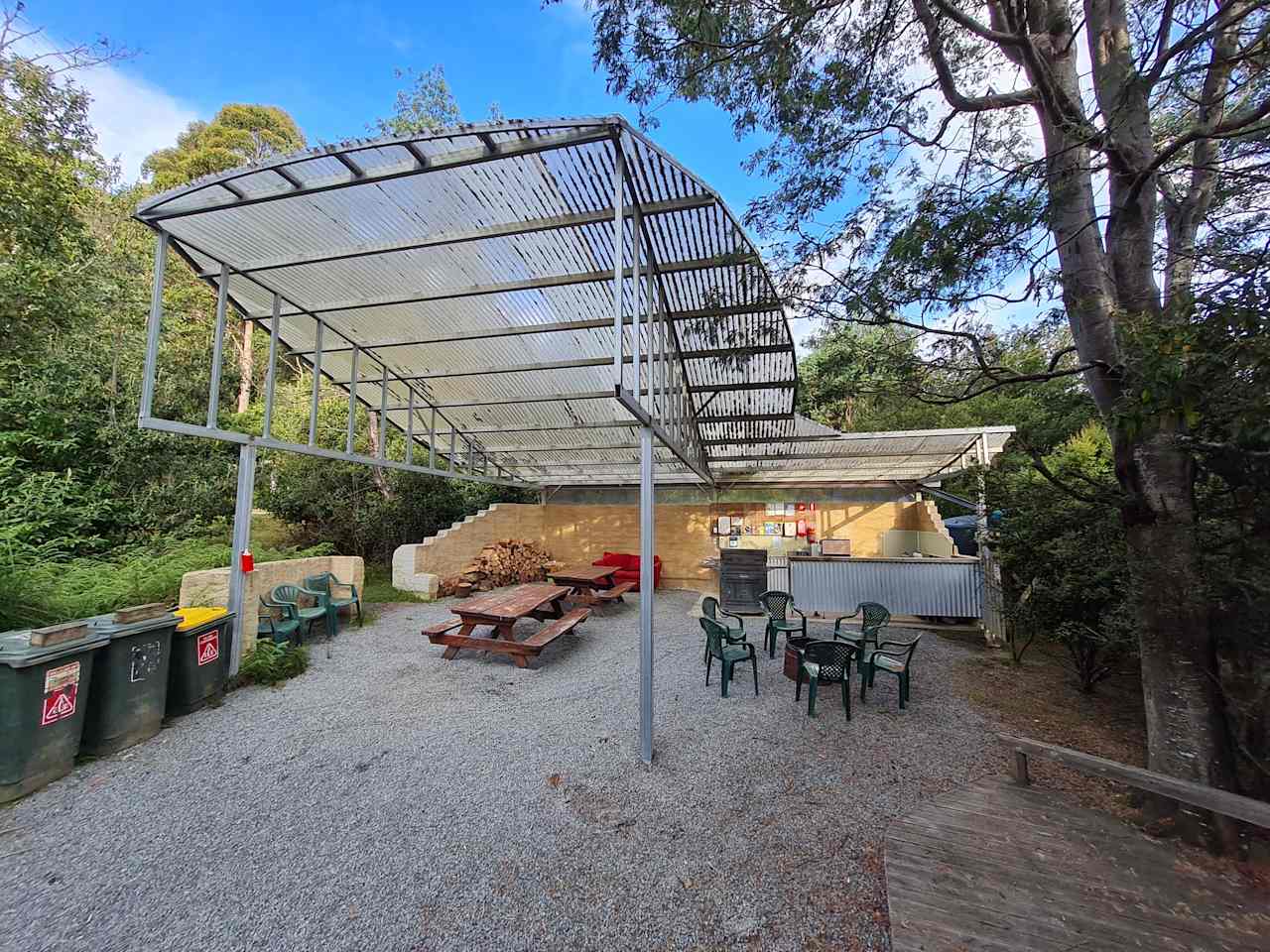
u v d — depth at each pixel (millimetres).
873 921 2197
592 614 8414
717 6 3414
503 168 3920
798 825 2855
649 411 4496
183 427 4551
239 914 2205
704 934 2127
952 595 7246
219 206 4113
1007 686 5137
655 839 2730
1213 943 2035
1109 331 3098
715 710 4480
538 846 2666
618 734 3990
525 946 2061
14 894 2285
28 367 7676
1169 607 2818
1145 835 2752
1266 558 2492
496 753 3668
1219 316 1873
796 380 6383
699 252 4535
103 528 7992
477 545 10820
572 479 11453
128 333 10297
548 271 5074
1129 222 3051
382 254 4895
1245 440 2107
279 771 3389
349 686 4953
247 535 5051
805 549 9797
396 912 2225
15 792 2980
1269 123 2299
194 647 4270
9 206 7098
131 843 2650
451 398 7848
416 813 2941
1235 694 2820
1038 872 2455
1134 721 4312
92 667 3533
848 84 3557
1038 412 5355
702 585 11203
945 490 10617
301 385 17203
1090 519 4062
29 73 7523
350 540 11062
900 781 3328
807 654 4398
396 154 3637
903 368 3662
